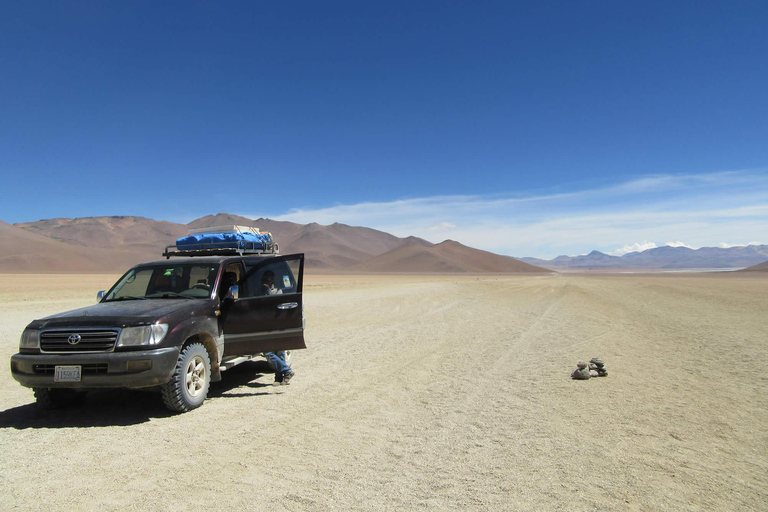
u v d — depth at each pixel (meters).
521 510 3.68
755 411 6.29
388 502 3.83
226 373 9.12
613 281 72.56
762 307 22.03
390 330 15.41
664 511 3.65
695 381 8.03
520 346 12.10
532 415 6.29
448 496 3.94
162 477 4.32
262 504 3.79
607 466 4.54
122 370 5.77
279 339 7.48
